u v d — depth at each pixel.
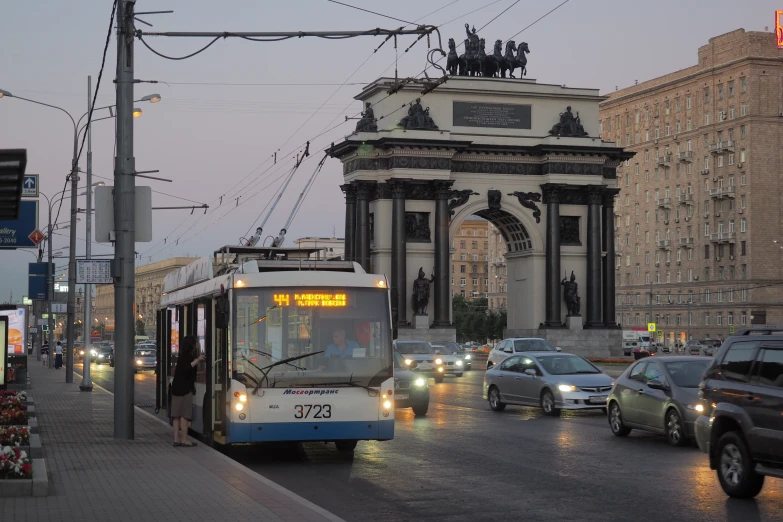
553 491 20.33
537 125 111.69
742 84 168.88
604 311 114.69
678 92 182.00
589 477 22.28
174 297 34.97
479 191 110.62
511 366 41.84
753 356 19.17
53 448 26.31
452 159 109.50
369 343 24.98
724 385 19.70
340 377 24.58
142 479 20.42
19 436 23.19
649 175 189.88
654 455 26.33
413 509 18.44
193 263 33.00
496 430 33.31
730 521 17.03
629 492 20.14
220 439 26.14
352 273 25.45
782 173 167.75
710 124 174.50
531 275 112.56
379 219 108.06
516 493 20.09
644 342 162.00
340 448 27.83
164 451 25.58
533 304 112.12
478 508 18.45
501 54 113.56
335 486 21.34
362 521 17.33
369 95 111.25
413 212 108.31
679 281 181.62
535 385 39.75
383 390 24.84
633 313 192.88
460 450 27.59
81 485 19.58
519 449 27.80
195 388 29.23
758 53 167.62
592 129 113.19
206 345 27.86
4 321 39.59
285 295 24.80
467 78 109.44
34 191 64.62
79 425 33.47
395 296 25.39
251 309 24.64
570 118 111.62
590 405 38.41
